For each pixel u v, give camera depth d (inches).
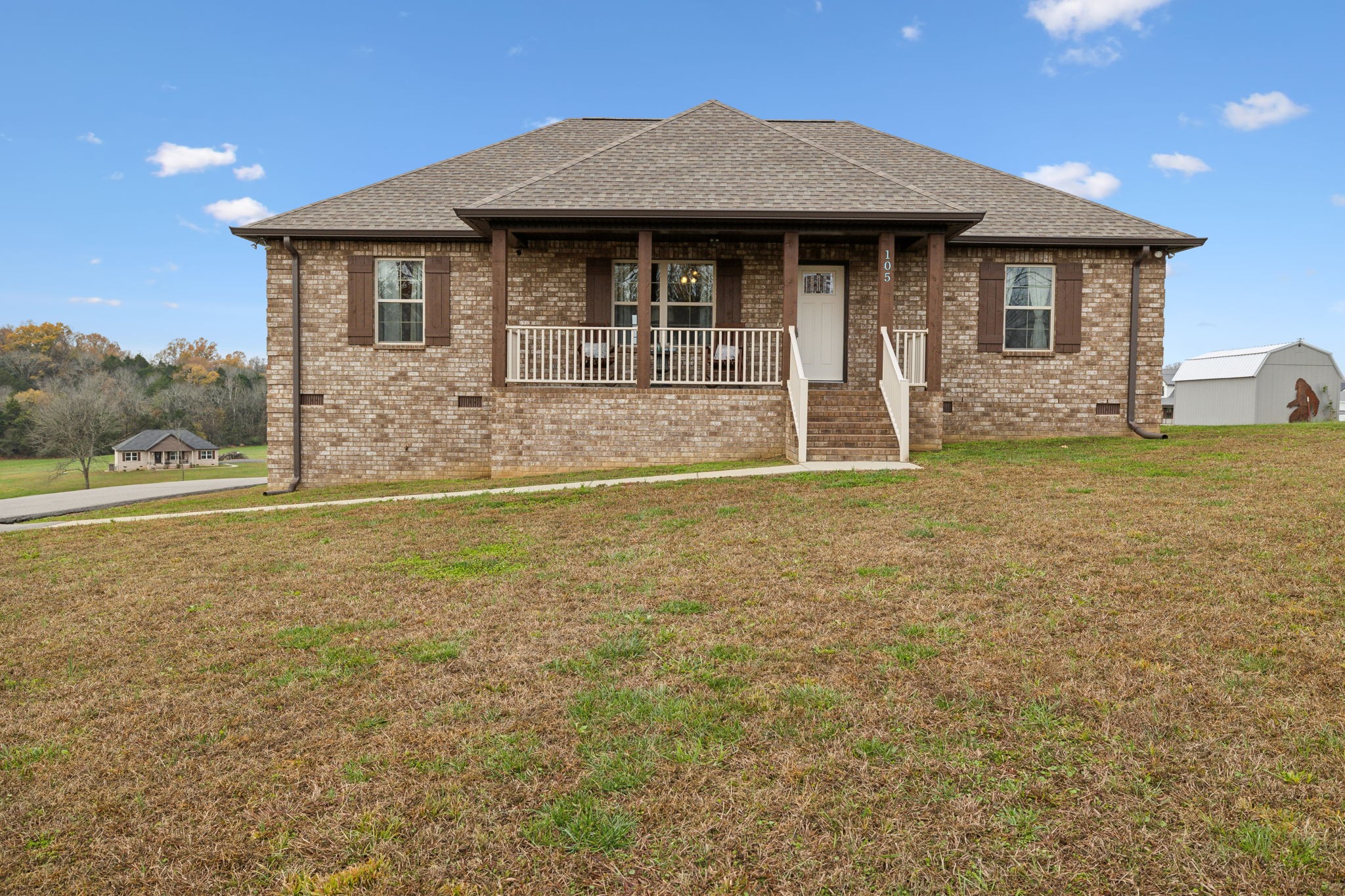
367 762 120.3
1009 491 308.8
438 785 112.7
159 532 344.8
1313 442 409.4
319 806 109.3
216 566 260.1
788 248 462.0
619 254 529.3
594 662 154.9
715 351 522.6
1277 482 297.0
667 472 422.0
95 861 99.3
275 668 161.2
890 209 445.4
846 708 130.2
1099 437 530.9
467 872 93.9
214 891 92.9
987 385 542.9
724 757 116.9
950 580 195.5
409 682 150.1
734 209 443.8
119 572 261.4
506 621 183.3
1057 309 542.0
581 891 90.3
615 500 338.6
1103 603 172.7
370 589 218.1
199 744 129.3
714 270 535.2
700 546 245.6
